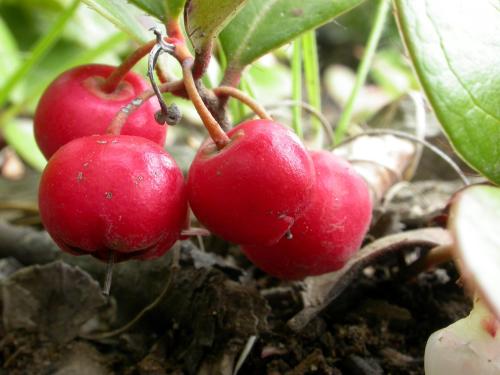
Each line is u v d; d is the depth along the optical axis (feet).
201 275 0.16
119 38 0.26
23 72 0.24
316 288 0.16
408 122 0.23
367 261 0.15
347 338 0.15
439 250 0.15
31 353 0.16
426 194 0.23
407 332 0.16
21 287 0.17
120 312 0.17
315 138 0.23
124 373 0.16
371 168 0.19
